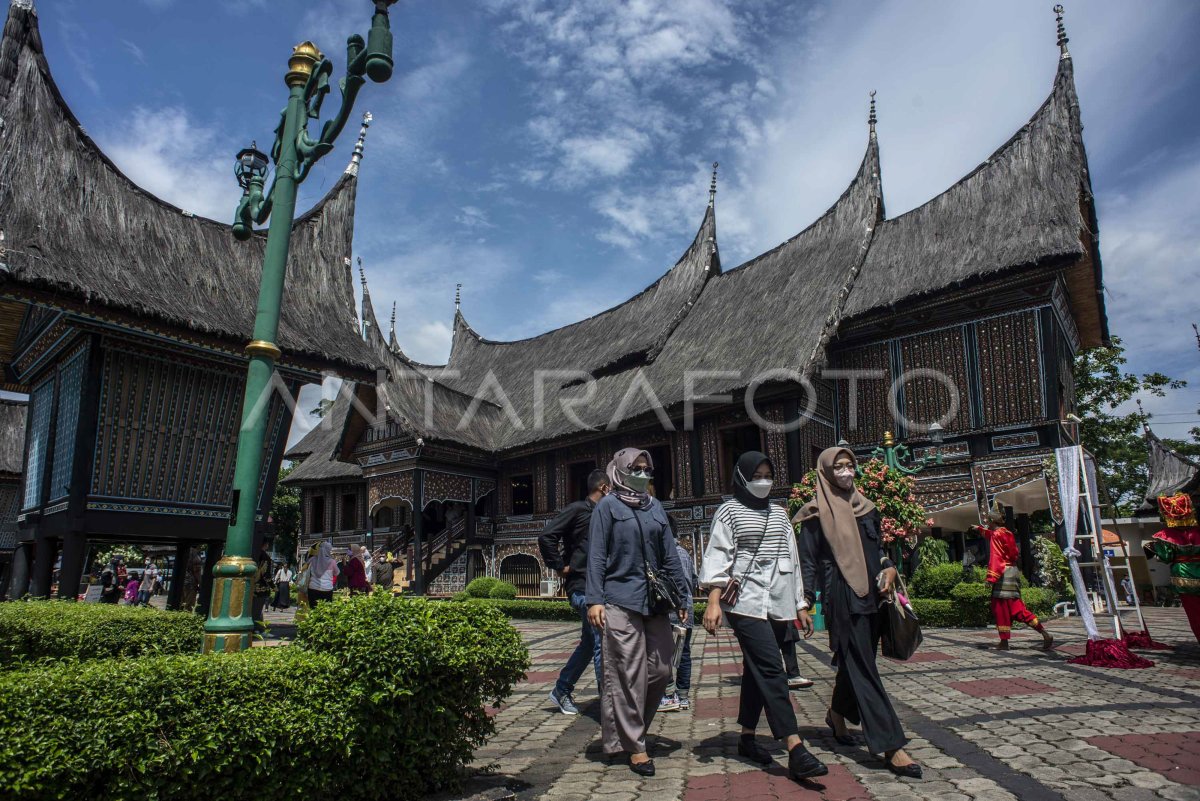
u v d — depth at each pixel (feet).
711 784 12.28
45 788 8.27
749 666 13.23
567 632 45.27
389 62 15.75
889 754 12.39
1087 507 26.96
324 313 45.91
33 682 8.67
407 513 96.84
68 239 34.12
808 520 14.07
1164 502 24.88
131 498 35.70
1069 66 57.57
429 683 11.82
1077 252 46.91
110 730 8.75
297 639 12.21
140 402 36.22
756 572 13.66
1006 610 29.37
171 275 38.22
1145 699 17.79
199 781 9.30
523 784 12.74
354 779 10.93
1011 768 12.35
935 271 55.47
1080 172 53.16
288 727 10.01
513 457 82.48
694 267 87.20
